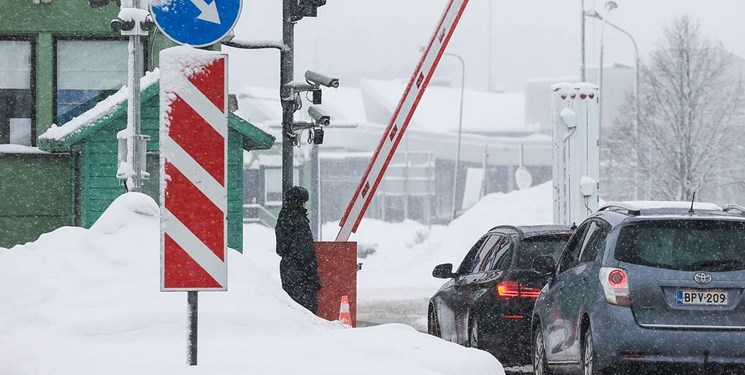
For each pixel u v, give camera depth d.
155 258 22.81
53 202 46.81
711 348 21.38
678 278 21.72
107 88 47.34
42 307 21.31
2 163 46.59
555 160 44.59
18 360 17.94
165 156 16.47
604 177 117.06
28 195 46.69
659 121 108.06
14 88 47.12
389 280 67.12
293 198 31.27
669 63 108.19
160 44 46.25
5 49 47.09
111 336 20.08
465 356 18.45
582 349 22.70
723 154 108.69
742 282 21.73
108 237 23.41
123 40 47.41
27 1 46.81
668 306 21.64
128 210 23.94
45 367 17.31
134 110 34.88
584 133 44.53
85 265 22.66
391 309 50.16
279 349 18.80
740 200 110.31
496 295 27.66
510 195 83.44
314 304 31.34
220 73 16.56
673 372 21.53
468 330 28.59
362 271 76.38
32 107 47.19
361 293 59.69
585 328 22.61
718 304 21.67
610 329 21.61
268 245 89.25
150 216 24.11
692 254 21.92
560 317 24.02
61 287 21.91
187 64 16.52
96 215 43.88
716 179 107.75
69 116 47.28
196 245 16.55
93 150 43.84
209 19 17.09
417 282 65.56
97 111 43.84
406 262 78.06
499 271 28.19
